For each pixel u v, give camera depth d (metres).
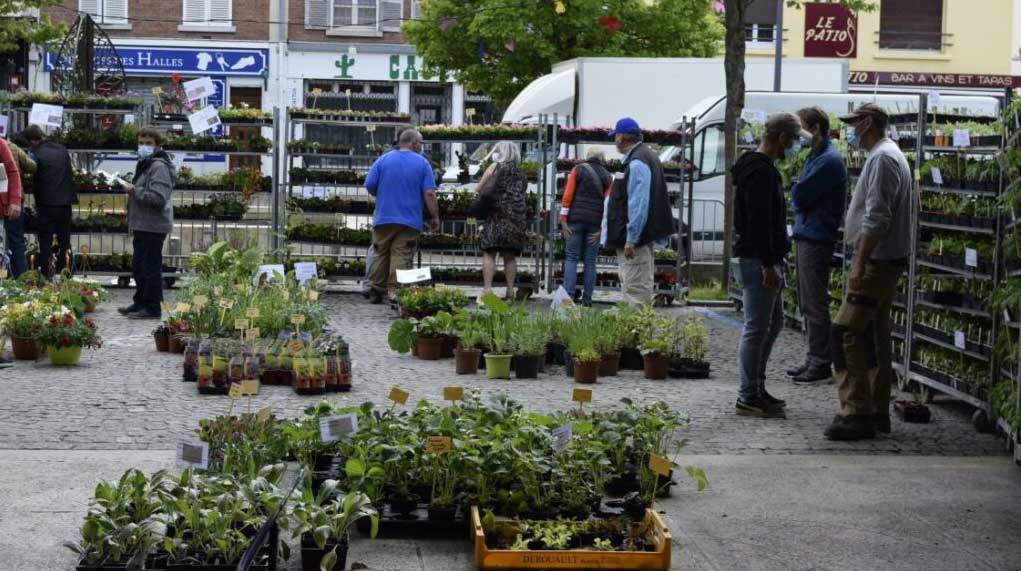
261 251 15.33
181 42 40.38
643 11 31.84
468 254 18.80
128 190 15.23
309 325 13.09
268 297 13.36
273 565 6.07
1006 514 7.39
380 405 10.27
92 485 7.62
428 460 7.01
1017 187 9.07
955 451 9.10
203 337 12.23
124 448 8.69
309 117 19.03
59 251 17.00
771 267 9.88
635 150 14.59
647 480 7.39
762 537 6.89
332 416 7.30
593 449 7.23
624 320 12.64
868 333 9.66
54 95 19.00
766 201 9.81
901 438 9.48
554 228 18.62
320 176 18.98
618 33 31.53
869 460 8.76
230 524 6.16
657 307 18.14
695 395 11.12
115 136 18.78
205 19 40.56
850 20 29.23
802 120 11.25
